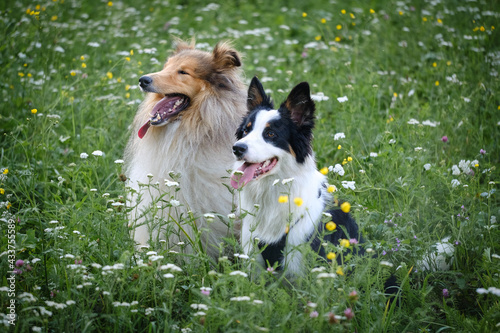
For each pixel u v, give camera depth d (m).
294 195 3.87
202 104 4.62
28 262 3.66
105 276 3.39
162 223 4.11
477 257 4.14
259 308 2.99
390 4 11.03
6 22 8.02
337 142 6.04
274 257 3.87
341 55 8.56
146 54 7.96
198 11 11.42
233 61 4.81
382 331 3.36
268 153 3.80
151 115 4.66
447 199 4.60
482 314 3.81
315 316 2.93
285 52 9.32
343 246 3.29
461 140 6.07
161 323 3.38
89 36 9.16
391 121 5.94
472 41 8.34
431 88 7.55
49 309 3.38
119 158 5.95
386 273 3.67
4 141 5.73
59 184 4.46
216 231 4.57
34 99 6.60
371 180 4.92
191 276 3.64
